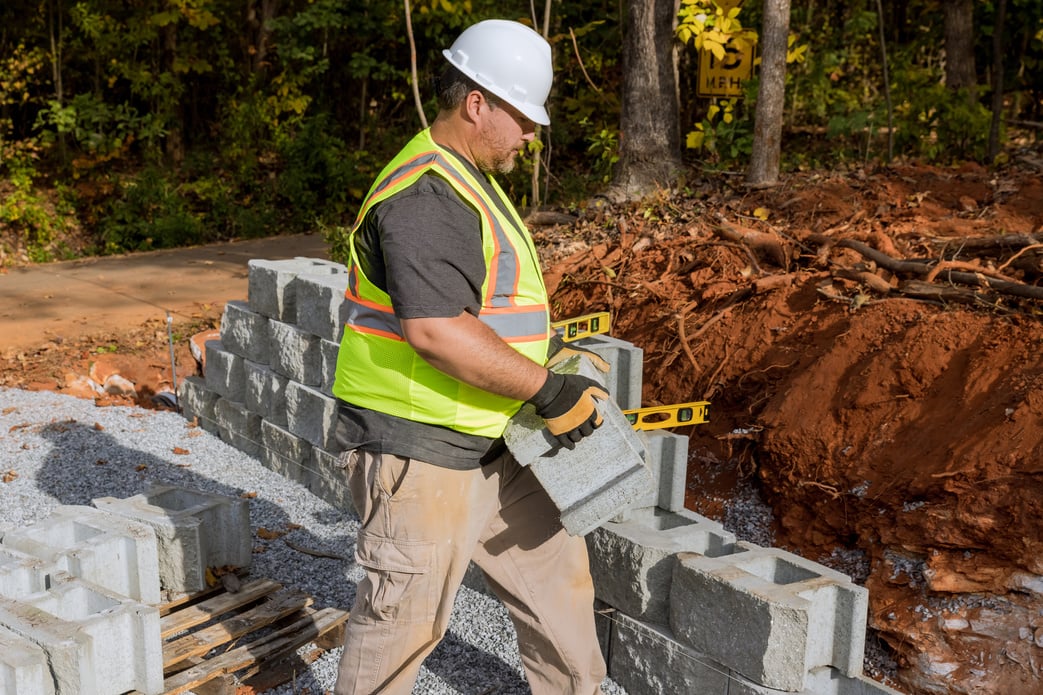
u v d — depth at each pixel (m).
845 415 4.16
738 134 8.38
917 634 3.40
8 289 9.20
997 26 8.35
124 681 2.86
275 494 4.89
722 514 4.41
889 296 4.72
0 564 3.17
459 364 2.23
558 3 11.28
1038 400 3.60
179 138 15.07
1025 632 3.23
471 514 2.54
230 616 3.55
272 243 12.01
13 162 13.16
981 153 8.56
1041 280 4.56
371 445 2.46
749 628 2.73
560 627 2.77
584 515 2.55
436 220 2.23
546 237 7.20
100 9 14.10
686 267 5.68
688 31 7.27
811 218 6.25
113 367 7.01
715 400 4.83
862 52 11.75
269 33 15.04
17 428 5.76
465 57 2.41
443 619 2.55
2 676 2.58
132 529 3.36
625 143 7.66
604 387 2.61
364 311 2.44
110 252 12.95
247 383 5.38
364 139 15.34
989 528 3.44
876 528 3.82
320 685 3.18
